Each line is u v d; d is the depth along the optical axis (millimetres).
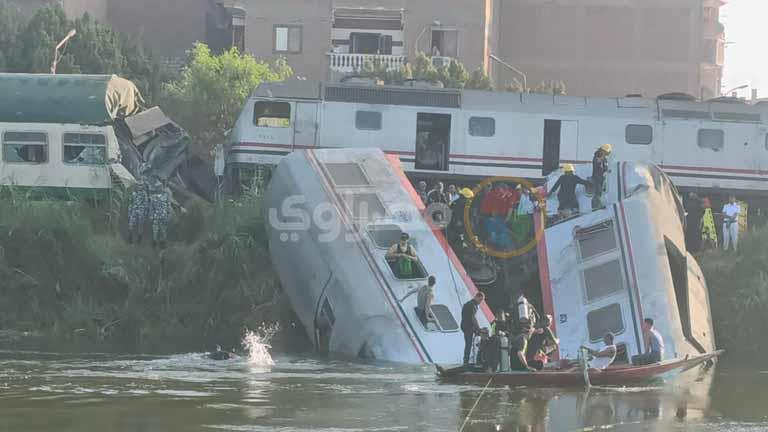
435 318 78688
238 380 71938
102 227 102625
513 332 74688
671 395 71125
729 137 118625
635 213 82062
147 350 84500
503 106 116500
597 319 78938
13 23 173125
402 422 61062
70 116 109938
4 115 109938
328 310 82375
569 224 83438
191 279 94875
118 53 169250
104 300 94500
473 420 62156
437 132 117312
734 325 92562
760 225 111688
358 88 116500
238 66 163750
